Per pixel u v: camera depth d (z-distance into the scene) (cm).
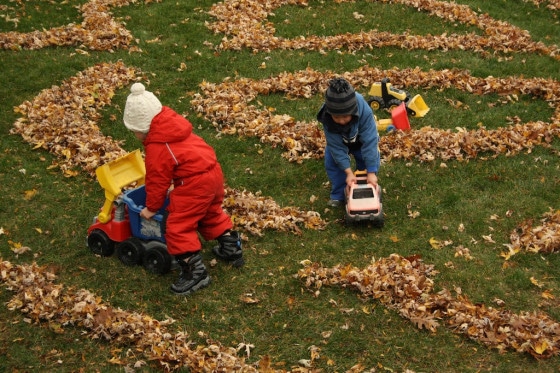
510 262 682
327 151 759
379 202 722
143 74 1098
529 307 621
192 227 621
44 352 566
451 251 700
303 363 557
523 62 1169
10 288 625
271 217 741
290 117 966
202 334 585
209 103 1004
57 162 852
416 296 619
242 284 649
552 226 729
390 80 1093
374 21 1332
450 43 1226
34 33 1201
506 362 555
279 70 1127
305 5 1397
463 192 803
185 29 1267
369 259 690
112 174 660
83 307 598
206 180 611
